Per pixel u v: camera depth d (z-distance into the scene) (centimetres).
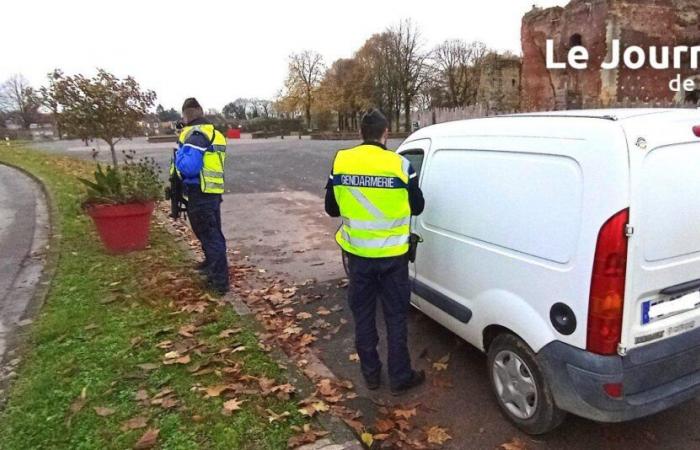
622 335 247
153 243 720
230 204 1119
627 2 3083
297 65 5819
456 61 6041
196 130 505
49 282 560
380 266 336
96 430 299
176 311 478
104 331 434
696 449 292
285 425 304
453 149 359
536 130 282
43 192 1209
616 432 308
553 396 279
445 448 298
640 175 238
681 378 272
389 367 353
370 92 5753
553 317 270
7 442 290
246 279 608
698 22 3134
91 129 1082
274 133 5372
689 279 264
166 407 320
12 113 6850
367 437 299
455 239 351
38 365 379
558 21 3547
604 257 241
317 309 514
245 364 379
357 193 334
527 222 283
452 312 361
